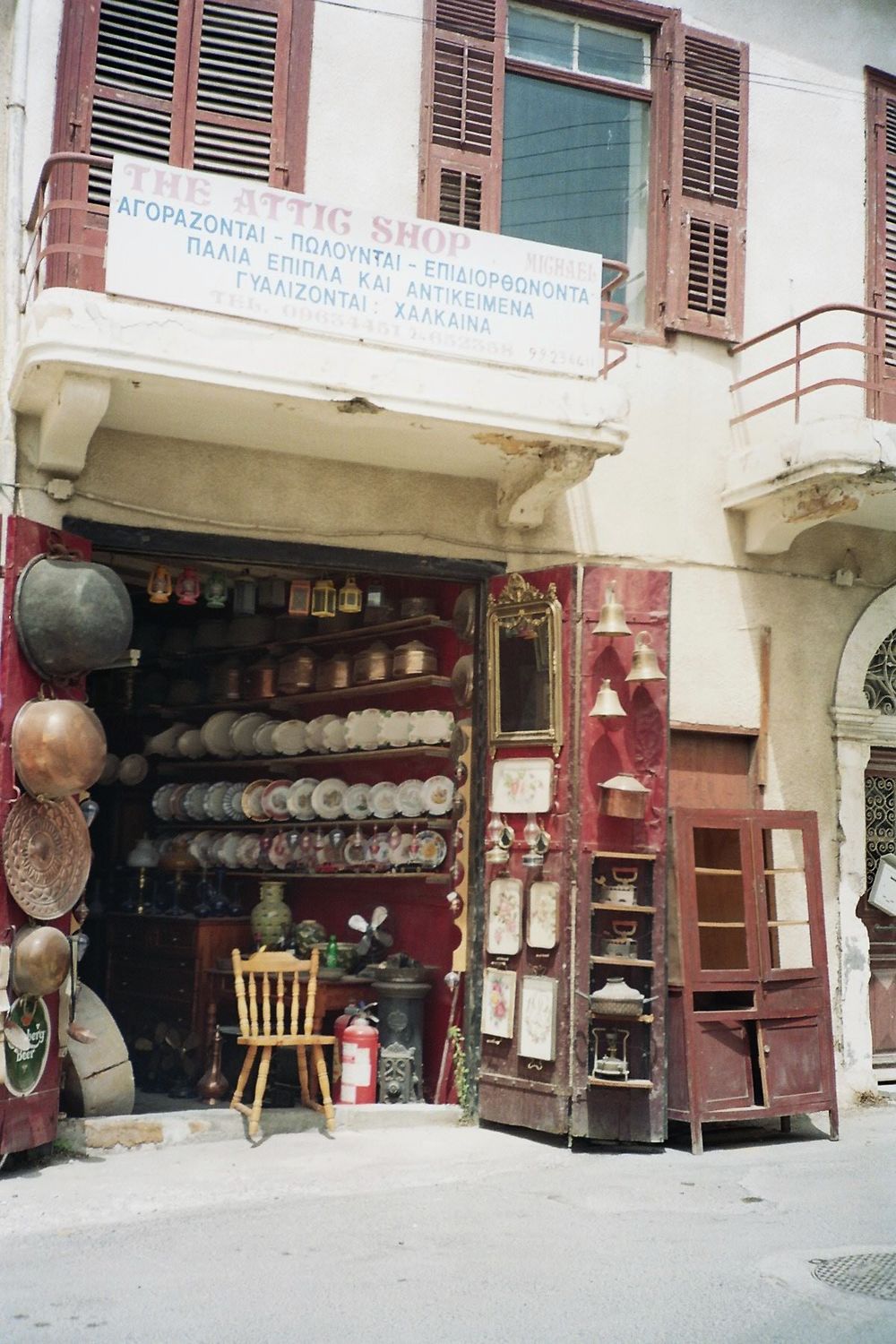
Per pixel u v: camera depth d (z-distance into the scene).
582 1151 7.27
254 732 9.62
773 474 8.26
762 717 8.68
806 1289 4.94
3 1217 5.78
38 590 6.50
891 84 9.66
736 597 8.72
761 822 7.84
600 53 8.90
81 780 6.48
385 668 8.73
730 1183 6.60
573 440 7.32
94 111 7.21
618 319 8.23
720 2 9.10
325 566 7.73
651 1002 7.37
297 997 7.54
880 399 9.21
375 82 7.96
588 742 7.52
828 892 8.79
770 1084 7.58
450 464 7.84
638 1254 5.38
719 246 8.88
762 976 7.66
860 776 8.96
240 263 6.68
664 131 8.87
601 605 7.59
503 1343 4.39
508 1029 7.61
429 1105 7.89
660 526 8.55
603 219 8.83
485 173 8.22
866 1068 8.71
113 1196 6.11
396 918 8.75
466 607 8.27
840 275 9.27
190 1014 8.78
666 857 7.54
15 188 7.05
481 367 7.18
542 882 7.56
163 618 10.67
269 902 9.00
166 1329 4.50
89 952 10.00
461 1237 5.58
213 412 6.96
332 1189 6.36
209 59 7.55
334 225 6.90
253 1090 8.19
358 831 8.80
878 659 9.33
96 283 6.93
